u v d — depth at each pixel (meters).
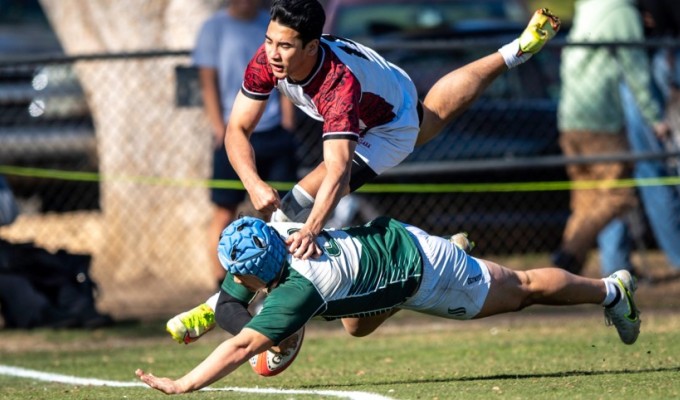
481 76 21.19
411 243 18.28
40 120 42.16
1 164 41.84
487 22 43.06
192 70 33.81
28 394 19.86
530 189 36.94
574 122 36.81
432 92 21.16
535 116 38.97
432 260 18.36
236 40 32.06
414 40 40.50
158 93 39.97
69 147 42.53
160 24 40.28
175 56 33.62
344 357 24.98
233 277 17.73
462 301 18.81
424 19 46.19
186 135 39.78
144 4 39.97
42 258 31.61
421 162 38.00
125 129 40.34
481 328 29.98
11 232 43.25
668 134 36.78
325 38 18.81
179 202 39.91
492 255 40.31
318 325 31.41
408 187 36.22
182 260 39.88
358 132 18.22
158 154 40.09
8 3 51.81
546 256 40.59
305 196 19.02
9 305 31.20
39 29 50.06
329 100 18.11
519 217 39.69
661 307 32.78
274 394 18.61
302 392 18.78
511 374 20.66
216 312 17.88
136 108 40.22
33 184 43.72
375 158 19.61
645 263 37.56
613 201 36.00
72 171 43.47
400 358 24.42
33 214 44.88
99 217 44.59
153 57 33.50
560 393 17.39
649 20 39.16
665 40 35.50
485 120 38.62
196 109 39.75
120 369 23.91
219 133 32.25
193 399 18.41
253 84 19.45
